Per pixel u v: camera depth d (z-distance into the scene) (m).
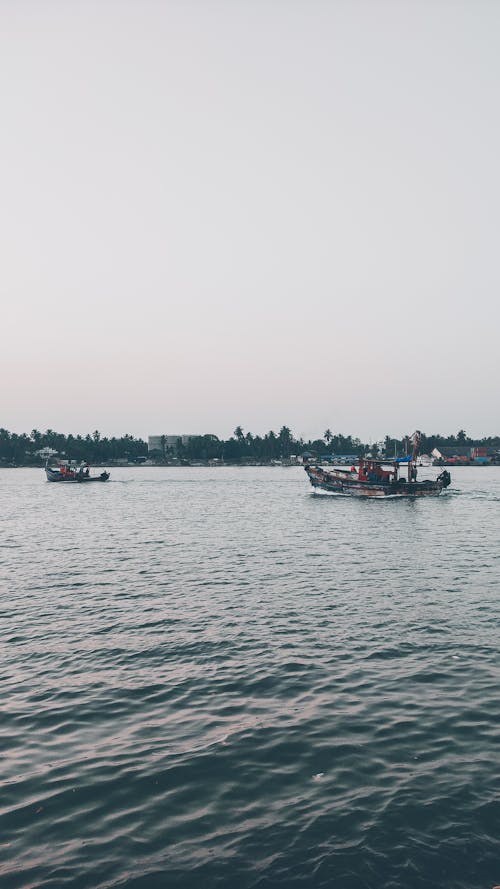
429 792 9.22
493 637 17.16
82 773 9.92
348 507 63.47
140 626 18.58
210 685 13.80
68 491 100.94
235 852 7.91
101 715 12.23
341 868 7.55
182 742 11.02
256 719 11.97
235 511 60.12
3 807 8.97
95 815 8.75
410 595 22.45
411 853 7.82
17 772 9.98
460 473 170.75
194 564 29.33
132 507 66.25
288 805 8.96
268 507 64.56
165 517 54.12
